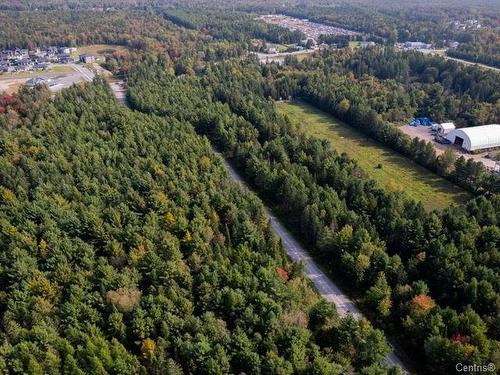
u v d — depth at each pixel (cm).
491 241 8525
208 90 18625
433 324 6850
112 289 7588
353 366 6600
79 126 14312
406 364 7081
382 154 14450
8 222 9256
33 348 6397
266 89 19925
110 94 18225
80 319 7125
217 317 7312
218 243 8938
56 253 8406
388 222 9338
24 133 13675
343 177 11038
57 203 10131
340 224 9531
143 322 6856
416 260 8369
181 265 8050
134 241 8769
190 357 6359
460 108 17262
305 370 6169
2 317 7544
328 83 19775
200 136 14525
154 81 19538
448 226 9138
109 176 11144
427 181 12600
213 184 10844
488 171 12481
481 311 7400
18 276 7975
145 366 6450
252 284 7638
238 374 6309
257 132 14600
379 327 7719
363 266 8288
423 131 16238
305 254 9700
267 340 6581
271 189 11581
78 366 6272
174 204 10012
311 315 7312
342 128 16900
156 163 11762
